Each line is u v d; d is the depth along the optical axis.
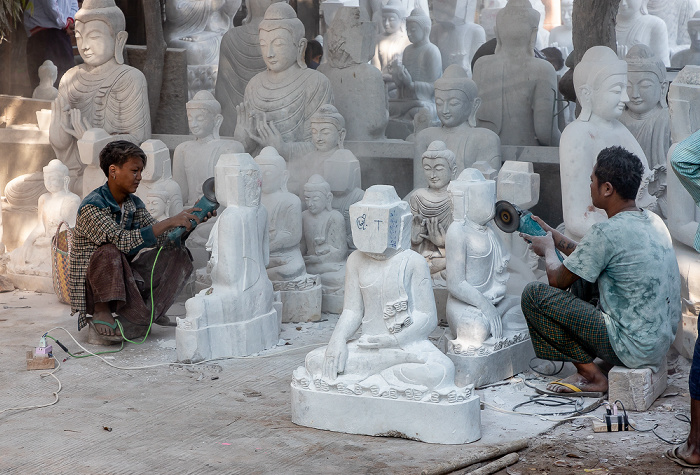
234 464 3.82
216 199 5.66
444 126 7.12
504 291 5.27
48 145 8.63
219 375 5.14
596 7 7.58
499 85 8.40
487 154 7.00
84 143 7.51
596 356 4.70
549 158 7.58
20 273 7.29
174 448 4.01
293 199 6.50
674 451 3.87
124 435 4.18
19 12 10.09
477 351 4.89
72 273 5.68
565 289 4.64
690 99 5.48
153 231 5.55
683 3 13.98
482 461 3.86
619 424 4.23
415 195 6.47
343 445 4.05
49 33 10.11
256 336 5.61
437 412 4.05
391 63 12.91
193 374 5.16
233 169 5.54
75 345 5.75
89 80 8.10
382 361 4.22
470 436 4.09
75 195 7.36
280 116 7.59
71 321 6.36
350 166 6.96
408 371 4.14
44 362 5.23
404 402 4.10
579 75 6.03
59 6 10.05
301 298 6.30
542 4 15.13
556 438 4.17
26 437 4.14
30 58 10.14
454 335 5.14
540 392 4.81
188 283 7.01
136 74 8.06
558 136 8.50
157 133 9.59
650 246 4.47
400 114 11.30
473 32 12.35
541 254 4.81
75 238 5.67
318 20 11.76
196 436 4.16
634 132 7.13
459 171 6.99
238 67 9.33
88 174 7.62
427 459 3.87
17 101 9.23
